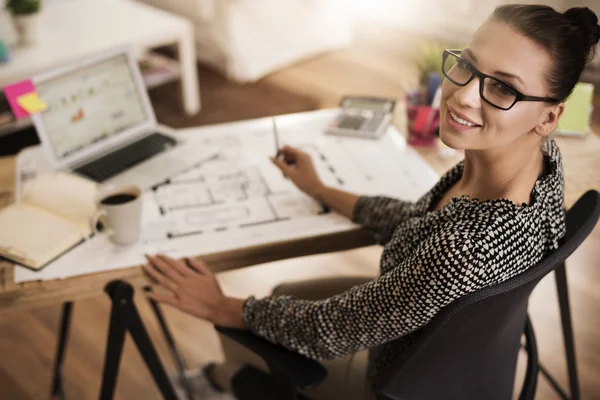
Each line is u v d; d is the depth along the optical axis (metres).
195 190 1.49
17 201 1.43
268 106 3.45
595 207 1.04
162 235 1.33
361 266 2.40
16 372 1.97
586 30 0.85
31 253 1.24
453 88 0.93
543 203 0.99
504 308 0.95
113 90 1.65
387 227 1.32
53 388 1.86
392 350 1.14
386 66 3.94
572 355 1.70
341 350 1.08
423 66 1.87
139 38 2.95
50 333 2.10
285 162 1.53
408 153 1.64
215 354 2.03
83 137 1.60
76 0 3.36
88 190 1.40
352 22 4.59
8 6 2.76
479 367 1.07
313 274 2.36
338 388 1.25
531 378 1.22
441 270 0.90
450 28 4.31
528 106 0.88
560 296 1.62
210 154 1.63
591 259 2.37
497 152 0.95
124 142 1.68
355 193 1.47
